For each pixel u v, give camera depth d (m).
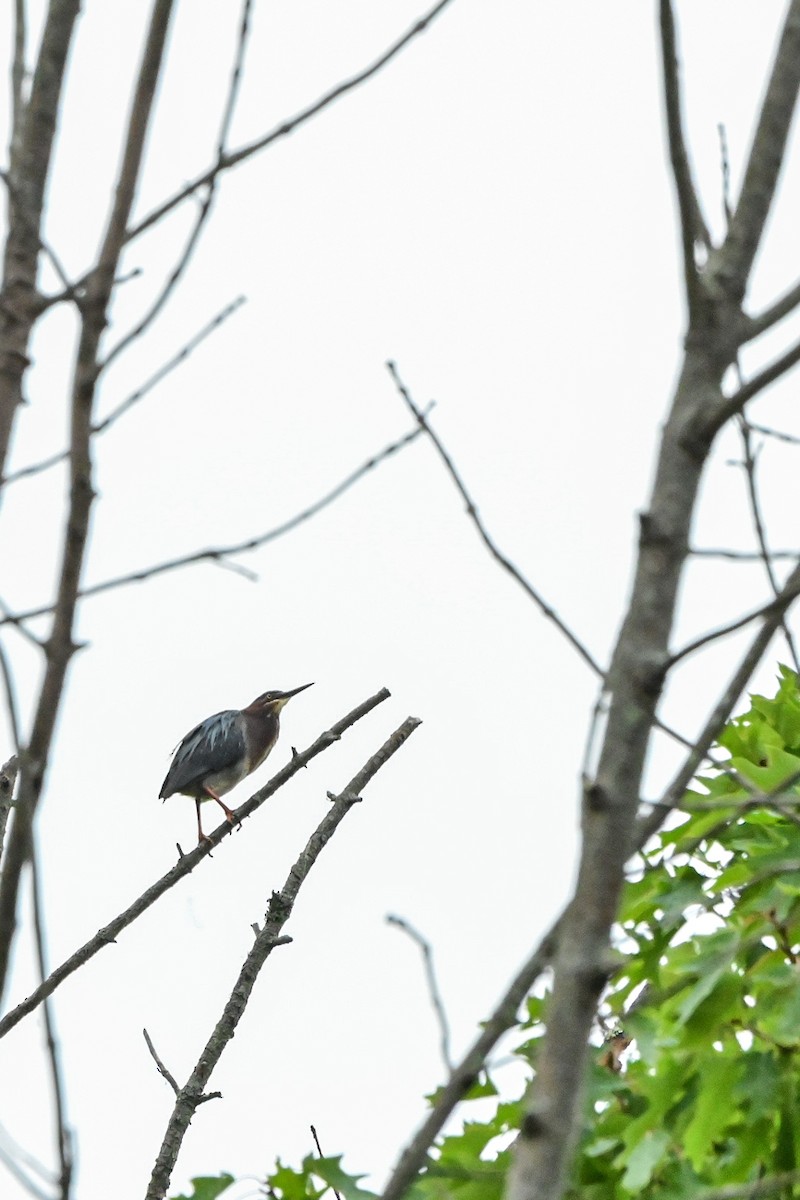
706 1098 9.20
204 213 6.80
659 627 6.38
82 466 6.12
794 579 7.27
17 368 6.62
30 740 5.90
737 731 11.18
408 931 6.84
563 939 6.05
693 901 9.77
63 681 5.95
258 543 6.98
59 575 6.07
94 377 6.25
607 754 6.23
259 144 7.00
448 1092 6.42
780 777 10.26
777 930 9.42
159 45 6.64
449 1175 8.99
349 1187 9.18
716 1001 9.25
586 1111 9.41
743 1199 8.88
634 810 6.17
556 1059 5.86
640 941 10.27
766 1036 9.25
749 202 6.98
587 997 5.92
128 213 6.52
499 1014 6.53
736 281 6.85
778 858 9.62
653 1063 9.28
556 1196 5.66
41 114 6.88
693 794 10.37
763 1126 9.22
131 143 6.58
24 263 6.74
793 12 7.25
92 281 6.37
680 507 6.53
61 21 6.97
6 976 5.91
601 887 6.04
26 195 6.80
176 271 6.57
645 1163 8.88
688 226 6.69
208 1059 10.94
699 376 6.69
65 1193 5.83
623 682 6.30
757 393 6.41
